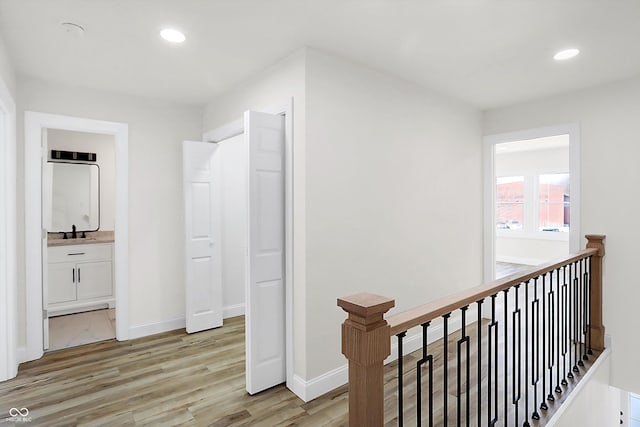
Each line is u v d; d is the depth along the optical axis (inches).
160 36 92.3
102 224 198.5
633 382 122.6
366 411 45.6
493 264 156.7
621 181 124.1
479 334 68.1
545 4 78.4
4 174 105.0
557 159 301.3
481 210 159.0
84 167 192.9
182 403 94.0
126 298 139.0
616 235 125.3
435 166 135.8
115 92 135.8
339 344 104.7
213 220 152.5
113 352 127.3
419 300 129.6
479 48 99.7
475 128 155.2
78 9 79.7
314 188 98.2
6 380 106.4
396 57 105.0
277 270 103.1
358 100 108.9
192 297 146.4
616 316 125.6
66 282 173.6
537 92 135.9
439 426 82.4
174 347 131.5
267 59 105.7
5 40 93.7
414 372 109.6
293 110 100.7
